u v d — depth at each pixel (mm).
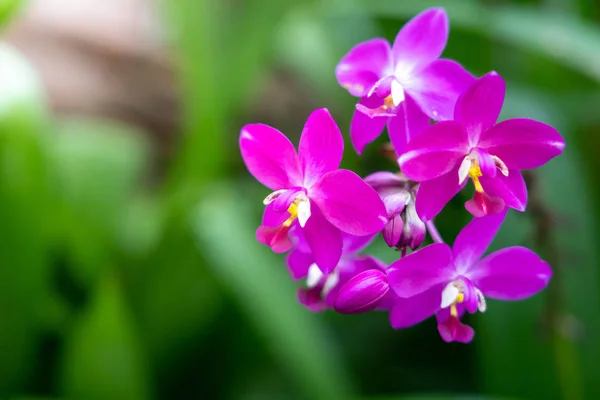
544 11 743
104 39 1037
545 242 568
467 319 642
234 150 964
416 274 482
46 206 643
